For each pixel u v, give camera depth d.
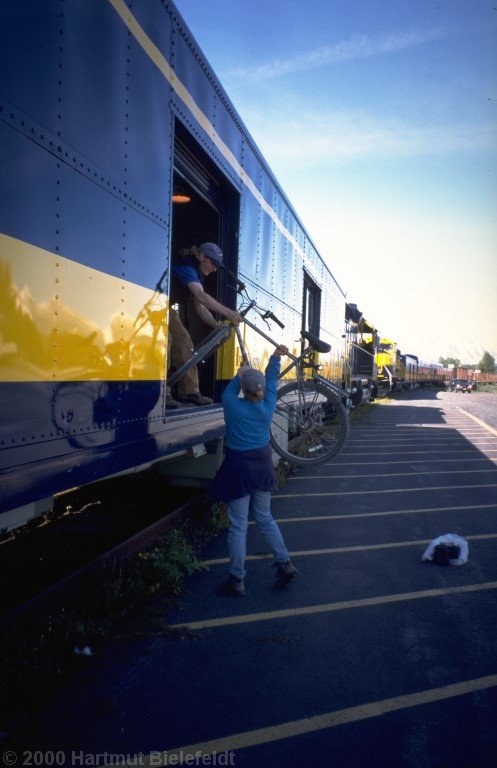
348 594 3.90
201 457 5.58
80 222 2.59
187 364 4.22
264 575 4.23
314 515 5.99
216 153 4.43
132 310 3.13
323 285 10.09
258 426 3.85
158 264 3.46
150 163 3.31
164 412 3.64
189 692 2.66
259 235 5.76
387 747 2.30
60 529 4.91
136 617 3.44
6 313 2.11
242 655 3.03
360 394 19.72
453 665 2.98
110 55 2.83
